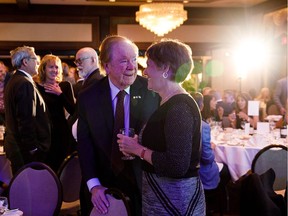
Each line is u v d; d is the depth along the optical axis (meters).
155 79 2.12
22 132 3.93
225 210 4.90
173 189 2.06
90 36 9.42
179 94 2.07
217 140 5.41
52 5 9.23
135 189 2.56
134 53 2.51
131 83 2.53
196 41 9.74
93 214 2.50
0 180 4.38
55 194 3.13
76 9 9.33
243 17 9.72
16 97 3.93
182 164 1.98
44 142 4.09
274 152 4.24
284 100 7.65
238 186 5.46
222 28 9.77
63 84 4.63
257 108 5.82
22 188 3.11
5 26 9.20
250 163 4.92
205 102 6.67
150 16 7.66
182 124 1.99
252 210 2.92
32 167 3.16
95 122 2.59
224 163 4.98
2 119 6.04
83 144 2.62
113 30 9.46
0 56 9.25
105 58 2.50
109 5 9.37
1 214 2.45
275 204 2.93
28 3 8.93
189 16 9.67
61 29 9.34
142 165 2.21
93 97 2.61
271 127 6.24
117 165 2.57
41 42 9.30
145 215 2.16
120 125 2.56
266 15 9.06
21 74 4.04
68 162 3.68
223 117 6.48
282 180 4.22
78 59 4.09
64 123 4.55
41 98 4.10
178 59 2.08
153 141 2.10
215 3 9.21
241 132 5.91
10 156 4.09
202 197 2.16
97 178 2.61
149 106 2.59
